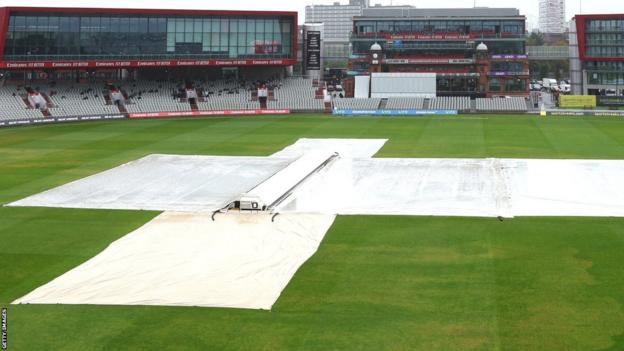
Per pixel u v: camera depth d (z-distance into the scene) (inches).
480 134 2915.8
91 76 4362.7
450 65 4830.2
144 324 842.8
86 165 2098.9
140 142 2672.2
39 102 3853.3
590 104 4522.6
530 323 831.1
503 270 1037.2
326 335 803.4
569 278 995.3
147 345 782.5
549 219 1364.4
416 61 4830.2
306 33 4712.1
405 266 1066.7
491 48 4847.4
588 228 1290.6
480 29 4874.5
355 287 970.7
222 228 1304.1
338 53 6614.2
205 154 2329.0
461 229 1294.3
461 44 4830.2
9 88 3986.2
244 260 1106.1
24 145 2593.5
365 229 1298.0
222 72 4584.2
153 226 1327.5
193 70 4517.7
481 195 1605.6
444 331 810.8
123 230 1307.8
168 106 4116.6
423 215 1407.5
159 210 1467.8
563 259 1090.7
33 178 1876.2
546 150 2379.4
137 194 1646.2
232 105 4239.7
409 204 1514.5
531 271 1030.4
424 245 1186.0
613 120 3585.1
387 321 842.8
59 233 1288.1
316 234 1262.3
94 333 816.3
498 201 1534.2
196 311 884.0
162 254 1143.6
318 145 2561.5
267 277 1020.5
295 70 5068.9
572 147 2458.2
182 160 2186.3
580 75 5108.3
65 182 1809.8
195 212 1441.9
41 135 2930.6
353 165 2042.3
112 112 3932.1
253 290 963.3
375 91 4451.3
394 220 1366.9
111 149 2468.0
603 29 4847.4
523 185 1726.1
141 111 4020.7
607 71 4921.3
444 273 1027.9
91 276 1032.2
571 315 853.8
